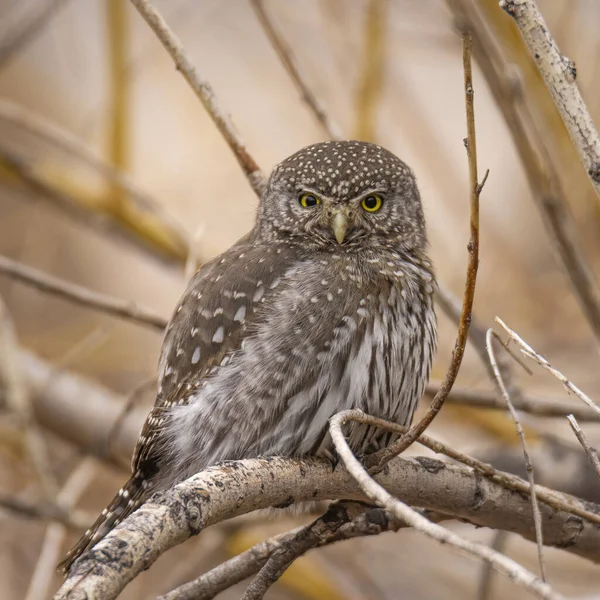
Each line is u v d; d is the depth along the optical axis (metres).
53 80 16.52
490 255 13.65
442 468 7.30
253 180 9.27
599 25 11.08
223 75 15.67
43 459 11.10
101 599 5.32
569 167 10.55
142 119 15.62
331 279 8.45
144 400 13.51
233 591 13.02
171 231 13.35
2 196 15.47
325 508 9.05
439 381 11.82
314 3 13.84
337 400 8.14
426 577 12.87
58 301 15.36
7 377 10.94
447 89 15.12
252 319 8.41
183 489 6.11
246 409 8.16
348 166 8.93
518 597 11.98
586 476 10.50
